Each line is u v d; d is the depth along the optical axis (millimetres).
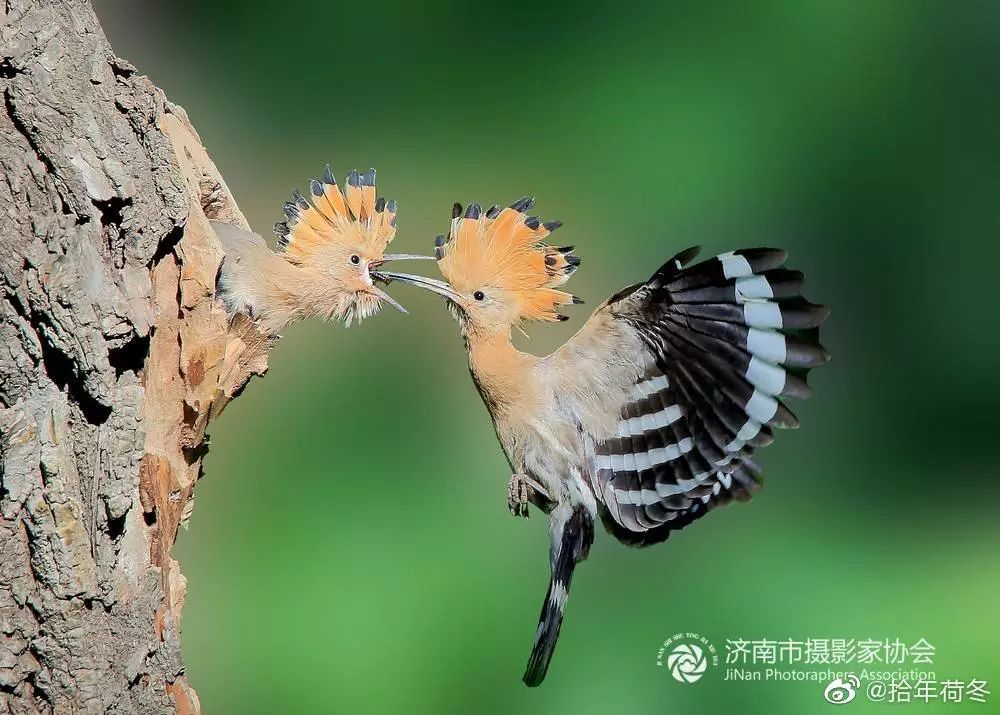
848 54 15367
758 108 15062
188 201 5992
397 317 12578
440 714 9758
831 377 14391
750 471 7023
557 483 7062
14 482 5141
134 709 5480
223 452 11578
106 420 5316
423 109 14922
